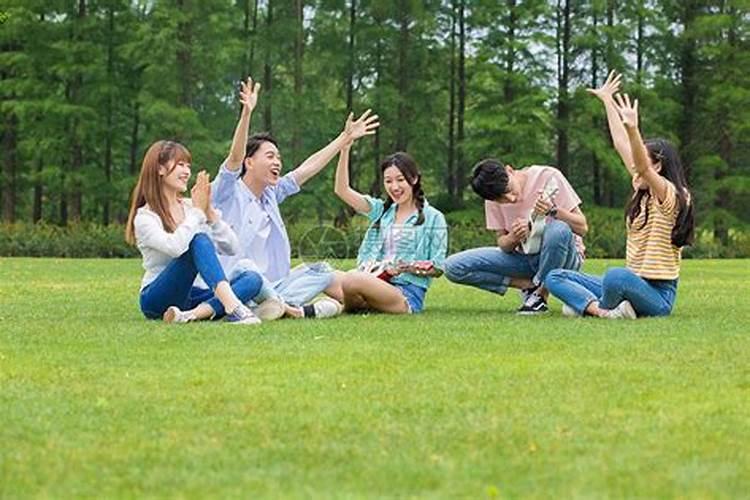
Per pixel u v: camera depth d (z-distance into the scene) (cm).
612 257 4162
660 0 5138
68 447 450
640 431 477
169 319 919
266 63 4991
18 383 593
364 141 5278
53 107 4591
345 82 5203
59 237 3897
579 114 5166
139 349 730
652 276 973
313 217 4941
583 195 5684
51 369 642
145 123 4909
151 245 909
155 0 4550
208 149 4519
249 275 934
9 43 4797
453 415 507
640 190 985
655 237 974
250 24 5288
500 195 1060
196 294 959
